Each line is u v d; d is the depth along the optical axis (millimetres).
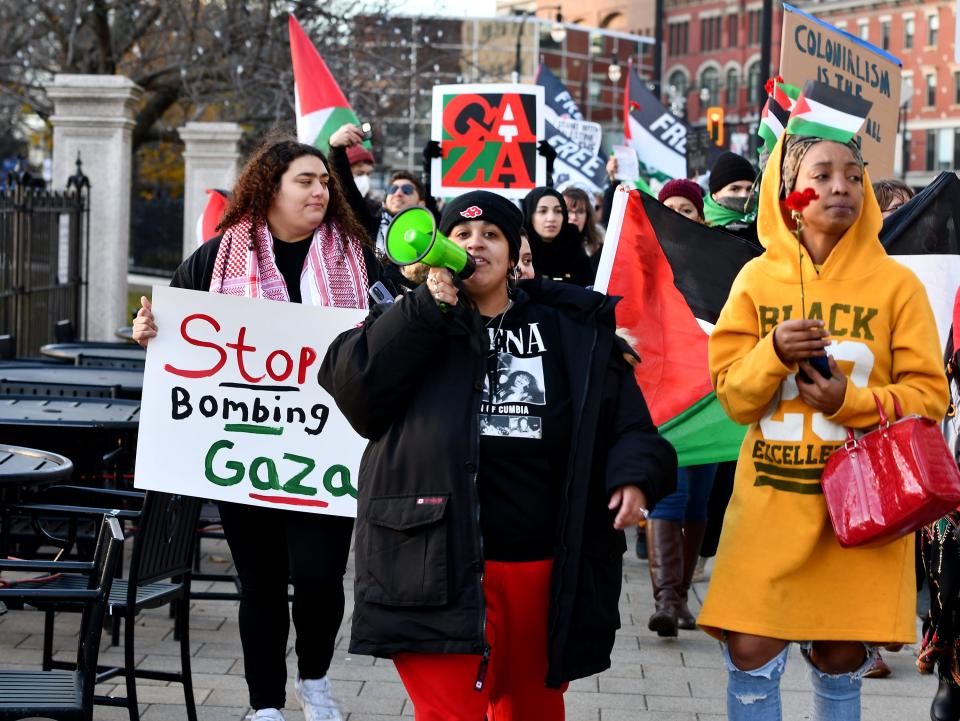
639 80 13656
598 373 3557
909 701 5512
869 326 3875
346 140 6242
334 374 3555
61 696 3701
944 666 4781
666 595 6324
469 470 3439
